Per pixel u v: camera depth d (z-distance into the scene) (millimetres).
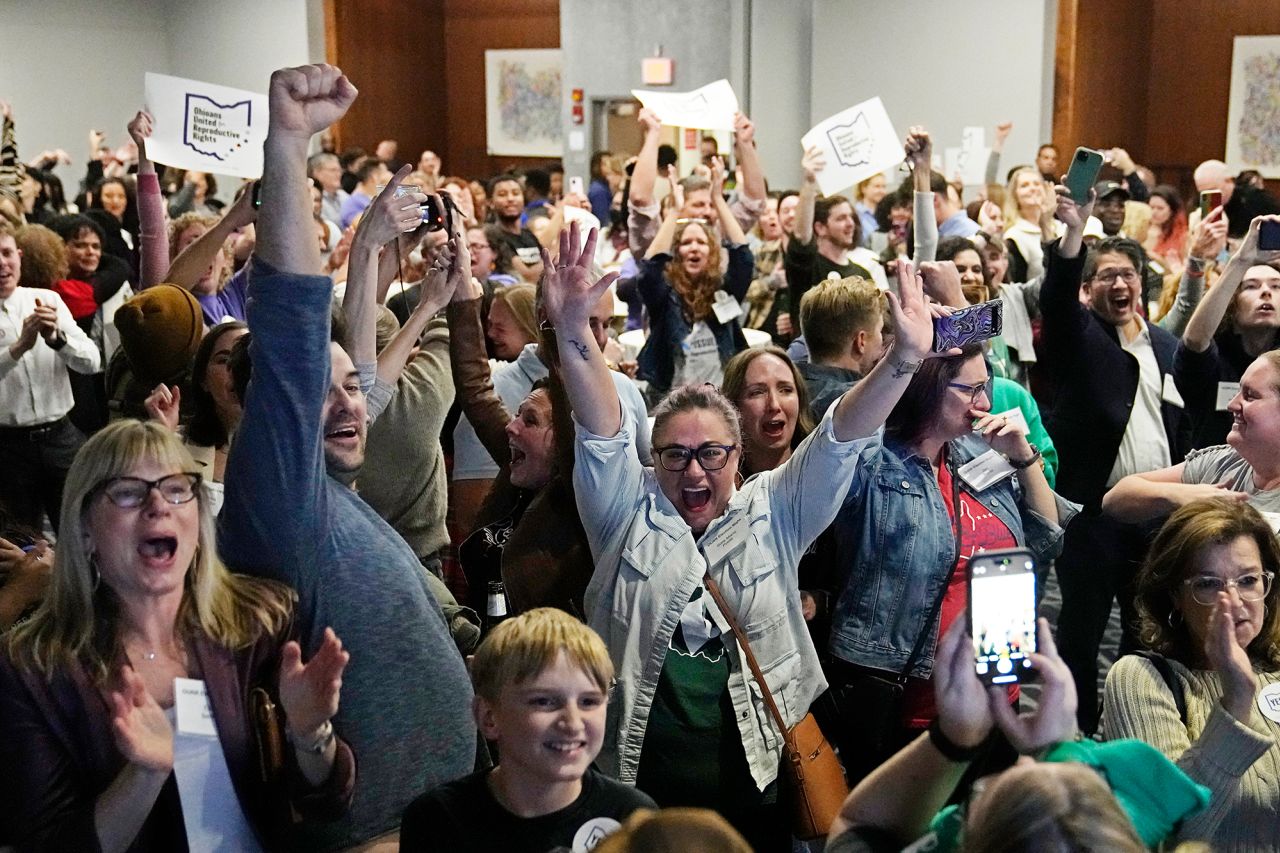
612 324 6551
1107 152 11805
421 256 5375
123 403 4137
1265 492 3303
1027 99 12281
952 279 3865
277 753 2156
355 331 2984
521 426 3086
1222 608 2344
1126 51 14070
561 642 2162
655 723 2641
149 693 2102
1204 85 14703
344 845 2330
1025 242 8133
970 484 3215
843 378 3988
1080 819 1458
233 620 2178
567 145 14453
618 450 2723
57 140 15352
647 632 2646
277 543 2277
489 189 10492
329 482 2461
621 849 1463
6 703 2027
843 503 3090
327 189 11273
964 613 1873
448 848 2168
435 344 3582
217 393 3016
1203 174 9734
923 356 2639
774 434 3486
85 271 6512
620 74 14055
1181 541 2572
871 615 3062
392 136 17172
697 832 1451
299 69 2252
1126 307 4633
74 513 2082
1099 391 4598
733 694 2637
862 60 12836
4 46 14797
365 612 2355
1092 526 4215
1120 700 2545
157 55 16031
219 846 2109
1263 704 2525
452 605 3037
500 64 18000
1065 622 4449
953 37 12461
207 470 3037
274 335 2211
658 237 5738
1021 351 5324
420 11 17531
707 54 13680
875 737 3051
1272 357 3262
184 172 11562
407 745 2373
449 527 3916
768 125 13445
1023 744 1857
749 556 2711
